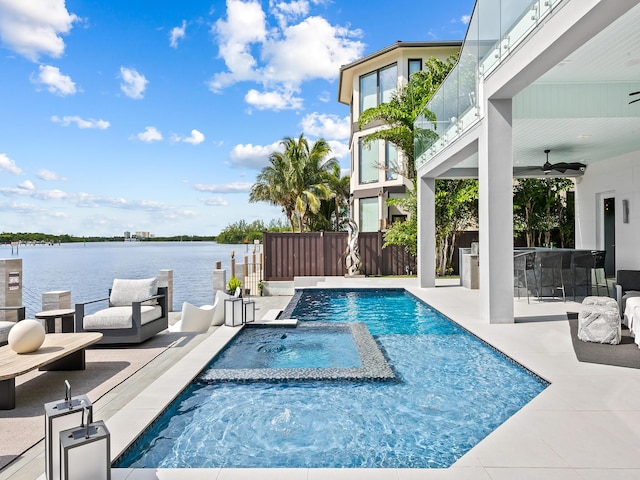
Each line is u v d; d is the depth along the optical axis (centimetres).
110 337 589
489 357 531
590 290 933
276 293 1383
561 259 873
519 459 269
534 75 562
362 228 1944
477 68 702
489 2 645
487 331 616
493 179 668
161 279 959
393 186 1786
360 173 1950
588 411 339
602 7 393
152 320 642
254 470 262
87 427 230
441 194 1396
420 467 295
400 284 1239
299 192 2606
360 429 351
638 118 709
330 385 445
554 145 927
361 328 679
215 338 620
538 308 797
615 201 1051
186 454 315
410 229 1434
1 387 384
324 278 1398
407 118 1384
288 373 460
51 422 235
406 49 1742
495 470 257
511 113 664
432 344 594
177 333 690
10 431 338
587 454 274
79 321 586
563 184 1376
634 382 402
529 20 515
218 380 449
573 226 1434
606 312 540
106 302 1234
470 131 750
